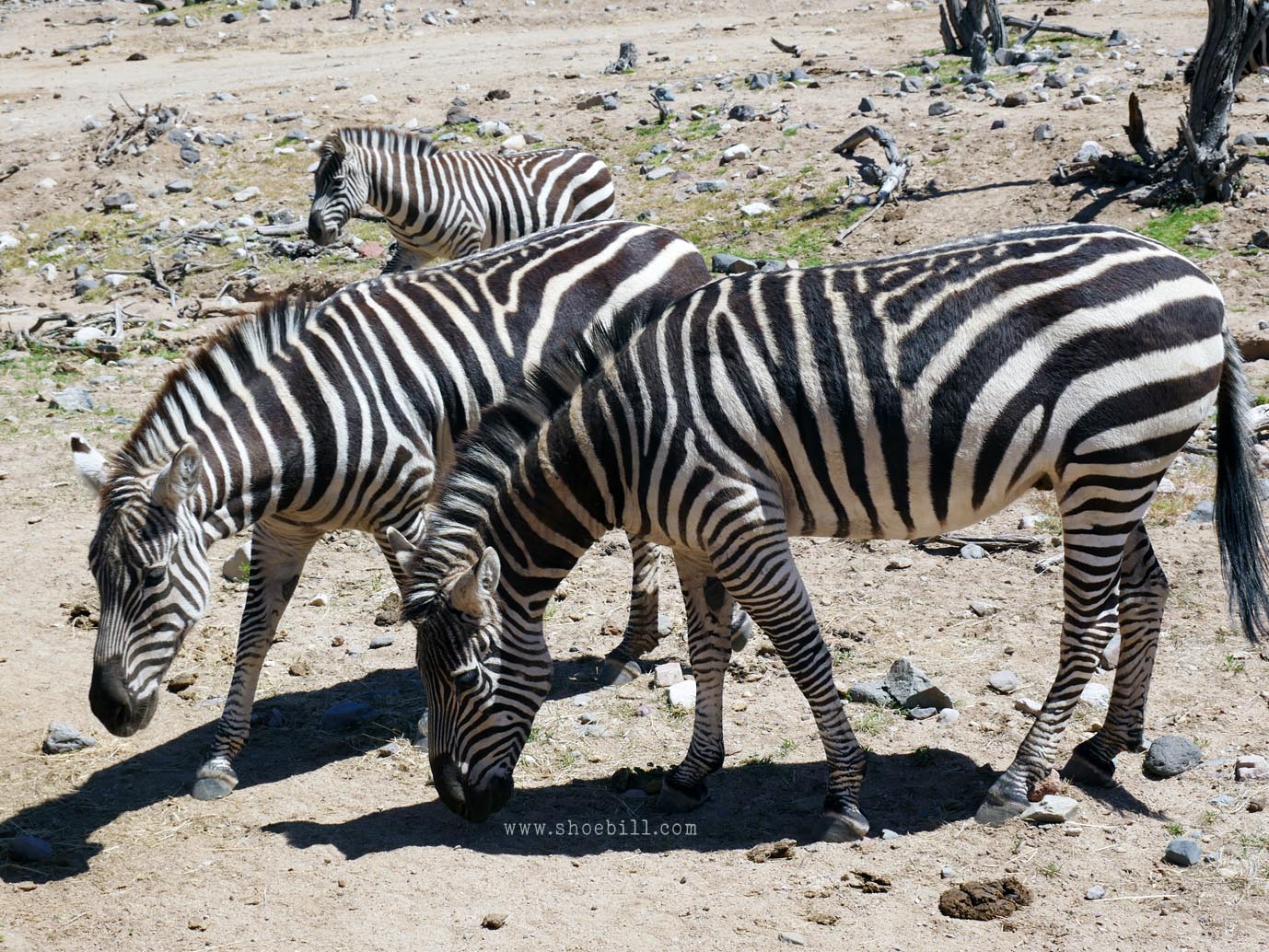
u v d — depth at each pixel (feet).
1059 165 41.93
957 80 53.01
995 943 14.01
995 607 22.07
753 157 48.24
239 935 14.67
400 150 36.68
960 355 15.31
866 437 15.47
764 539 15.60
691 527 15.76
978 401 15.30
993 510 16.19
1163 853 15.47
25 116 60.95
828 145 48.08
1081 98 47.42
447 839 16.63
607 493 16.06
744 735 19.02
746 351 15.60
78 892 15.71
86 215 50.65
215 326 40.37
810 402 15.44
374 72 65.77
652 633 21.11
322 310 18.56
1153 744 17.43
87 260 46.93
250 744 19.60
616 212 46.11
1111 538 15.79
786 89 55.21
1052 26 58.08
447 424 18.86
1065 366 15.31
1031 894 14.82
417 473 18.44
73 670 21.65
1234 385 16.75
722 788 17.62
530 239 20.74
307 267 45.09
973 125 47.34
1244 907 14.32
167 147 54.54
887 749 18.24
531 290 19.67
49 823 17.39
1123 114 45.55
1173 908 14.42
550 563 16.02
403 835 16.76
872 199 42.96
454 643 15.10
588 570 25.20
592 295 19.92
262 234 47.60
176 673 21.75
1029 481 15.84
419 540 18.66
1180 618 20.93
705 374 15.60
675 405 15.58
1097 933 14.10
